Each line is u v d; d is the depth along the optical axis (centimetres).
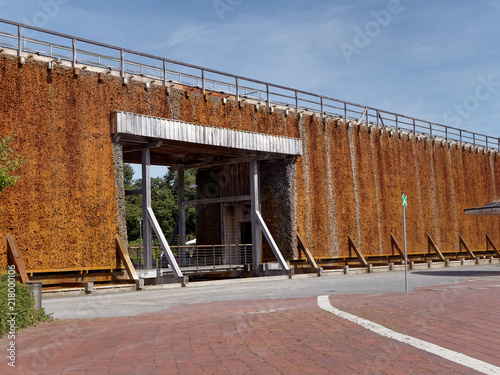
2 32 2134
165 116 2634
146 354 793
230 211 3534
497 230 5209
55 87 2219
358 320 1038
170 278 2461
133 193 2639
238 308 1317
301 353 778
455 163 4791
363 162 3759
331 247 3409
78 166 2252
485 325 970
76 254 2197
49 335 977
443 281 2153
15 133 2069
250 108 3061
